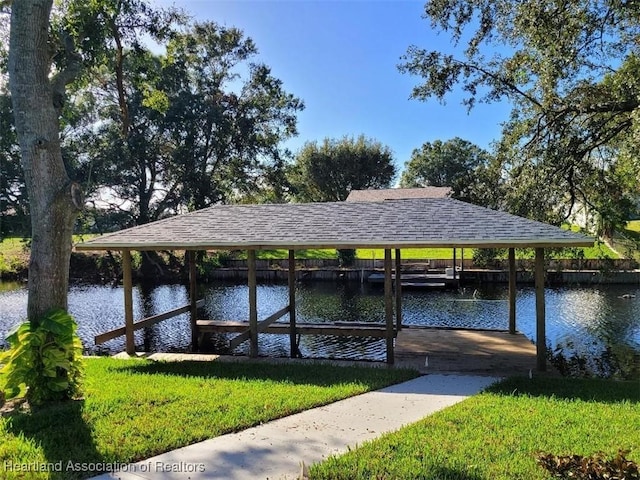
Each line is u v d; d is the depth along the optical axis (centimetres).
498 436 453
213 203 3125
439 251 3053
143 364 804
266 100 3166
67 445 432
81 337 1370
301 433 476
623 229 1316
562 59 995
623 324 1426
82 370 588
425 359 820
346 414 534
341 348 1130
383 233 809
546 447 425
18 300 2078
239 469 395
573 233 744
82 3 914
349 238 801
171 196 3075
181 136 3023
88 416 506
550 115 1180
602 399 583
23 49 561
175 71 2814
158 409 532
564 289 2136
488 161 1485
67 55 629
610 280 2211
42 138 564
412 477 371
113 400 560
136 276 2897
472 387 650
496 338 972
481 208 895
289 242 809
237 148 3123
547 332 1347
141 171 3011
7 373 538
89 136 2841
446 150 6394
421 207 921
